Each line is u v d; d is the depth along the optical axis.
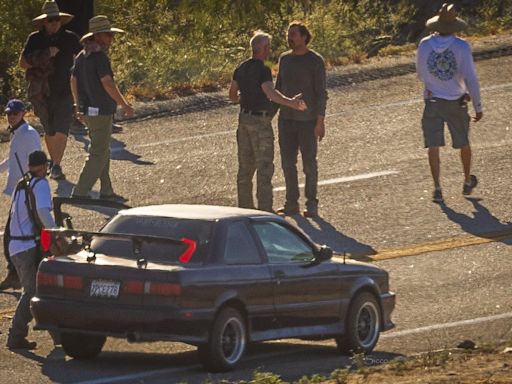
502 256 59.78
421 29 120.69
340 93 92.88
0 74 113.88
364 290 46.25
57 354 44.75
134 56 106.31
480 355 43.44
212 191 71.12
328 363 43.84
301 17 117.75
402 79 96.00
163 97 93.31
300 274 43.62
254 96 62.25
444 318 50.62
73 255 42.16
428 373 39.97
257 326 42.22
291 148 65.38
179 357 44.19
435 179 68.56
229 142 81.69
